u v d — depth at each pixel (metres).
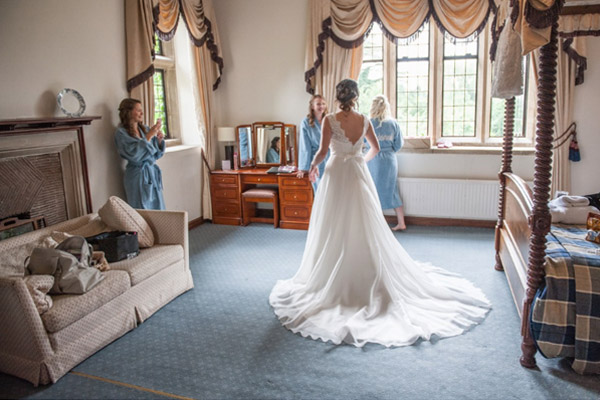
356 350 2.93
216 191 6.03
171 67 5.84
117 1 4.43
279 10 5.81
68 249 3.14
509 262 3.53
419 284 3.56
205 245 5.22
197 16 5.51
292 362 2.82
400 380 2.60
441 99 5.71
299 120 6.02
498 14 3.77
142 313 3.39
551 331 2.58
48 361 2.65
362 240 3.39
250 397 2.49
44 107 3.73
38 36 3.65
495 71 3.58
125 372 2.77
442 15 5.13
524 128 5.56
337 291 3.39
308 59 5.62
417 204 5.65
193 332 3.24
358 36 5.41
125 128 4.35
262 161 6.12
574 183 5.20
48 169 3.79
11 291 2.56
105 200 4.42
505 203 4.07
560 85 4.91
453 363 2.76
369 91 5.92
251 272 4.36
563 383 2.54
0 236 3.38
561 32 4.45
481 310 3.38
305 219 5.72
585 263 2.58
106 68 4.34
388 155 5.24
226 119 6.28
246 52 6.05
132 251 3.54
